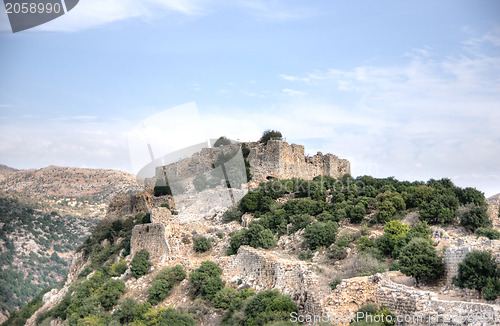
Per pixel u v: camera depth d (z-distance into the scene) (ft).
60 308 422.82
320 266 356.38
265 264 362.74
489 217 412.57
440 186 501.15
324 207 472.03
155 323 351.05
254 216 475.72
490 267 268.00
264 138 613.52
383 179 554.87
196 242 433.48
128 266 436.76
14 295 616.80
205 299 367.45
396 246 362.94
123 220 552.41
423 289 294.25
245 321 316.19
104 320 374.22
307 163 622.13
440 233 382.22
